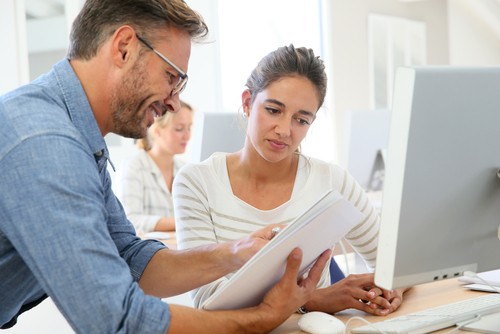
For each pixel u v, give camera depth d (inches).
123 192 134.0
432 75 41.9
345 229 52.4
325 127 251.6
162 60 49.6
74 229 42.1
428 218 43.9
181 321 45.0
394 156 42.4
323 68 65.9
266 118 64.9
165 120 137.3
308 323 50.6
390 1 280.4
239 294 49.3
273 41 223.6
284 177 71.4
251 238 55.4
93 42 49.2
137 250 58.3
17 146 43.2
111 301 42.0
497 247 48.8
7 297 49.4
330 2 250.7
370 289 57.4
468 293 61.5
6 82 158.6
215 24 206.4
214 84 205.8
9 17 156.6
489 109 45.1
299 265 49.0
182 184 69.7
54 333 131.9
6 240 45.7
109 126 51.1
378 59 273.0
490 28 319.9
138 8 48.8
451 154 43.8
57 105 47.6
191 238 67.2
